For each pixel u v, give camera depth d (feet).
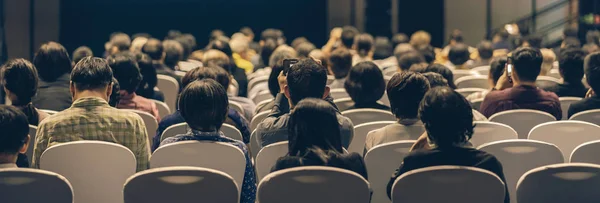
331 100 19.26
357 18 67.67
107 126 17.43
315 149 15.16
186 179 14.71
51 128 17.34
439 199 14.74
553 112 22.82
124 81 23.18
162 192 14.79
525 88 22.91
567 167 15.03
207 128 16.84
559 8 63.21
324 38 72.02
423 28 69.41
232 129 20.26
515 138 19.52
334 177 14.62
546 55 33.27
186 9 72.28
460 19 66.85
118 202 17.21
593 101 22.47
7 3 52.90
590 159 17.72
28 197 14.79
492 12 66.03
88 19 70.33
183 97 16.75
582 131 19.53
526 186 15.33
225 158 16.74
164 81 30.83
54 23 59.77
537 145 17.31
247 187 16.94
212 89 16.72
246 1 72.18
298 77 18.67
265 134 19.01
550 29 62.90
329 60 29.32
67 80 23.70
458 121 15.02
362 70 22.12
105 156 16.79
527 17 63.93
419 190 14.71
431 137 15.26
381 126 20.12
